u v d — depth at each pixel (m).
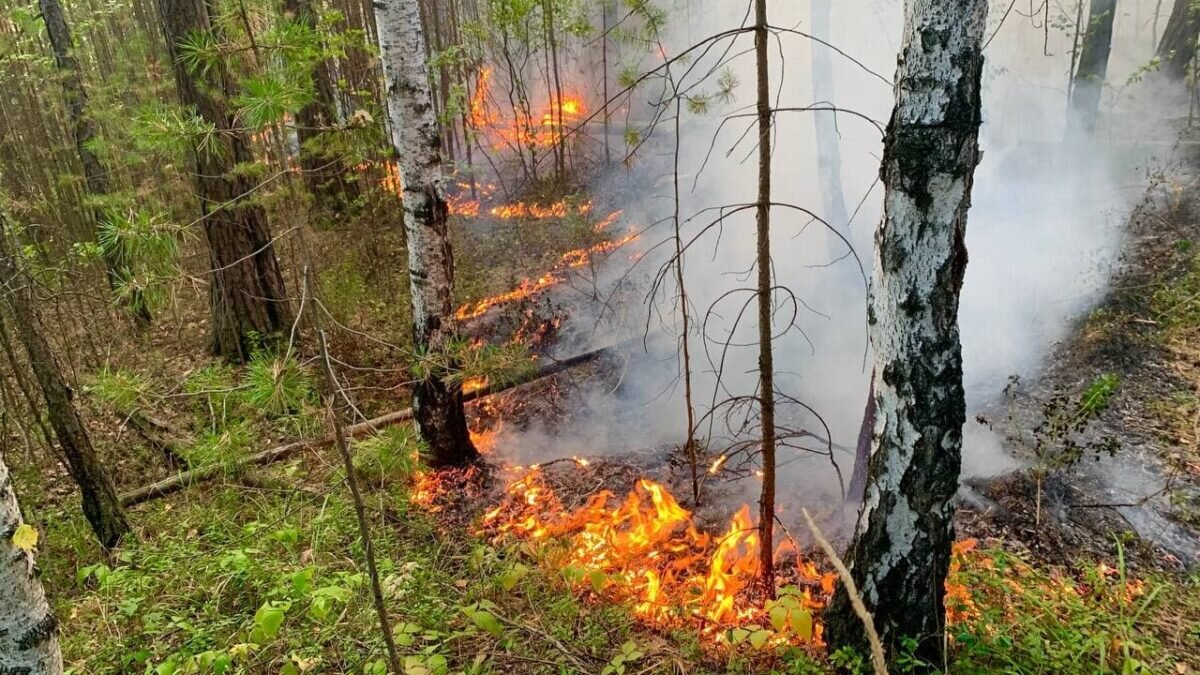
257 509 5.74
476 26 10.56
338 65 9.55
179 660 3.94
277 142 7.50
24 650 2.56
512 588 4.68
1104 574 4.72
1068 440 5.65
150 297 3.47
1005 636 3.92
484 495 5.98
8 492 2.50
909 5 3.05
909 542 3.54
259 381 3.02
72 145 10.41
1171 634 4.18
